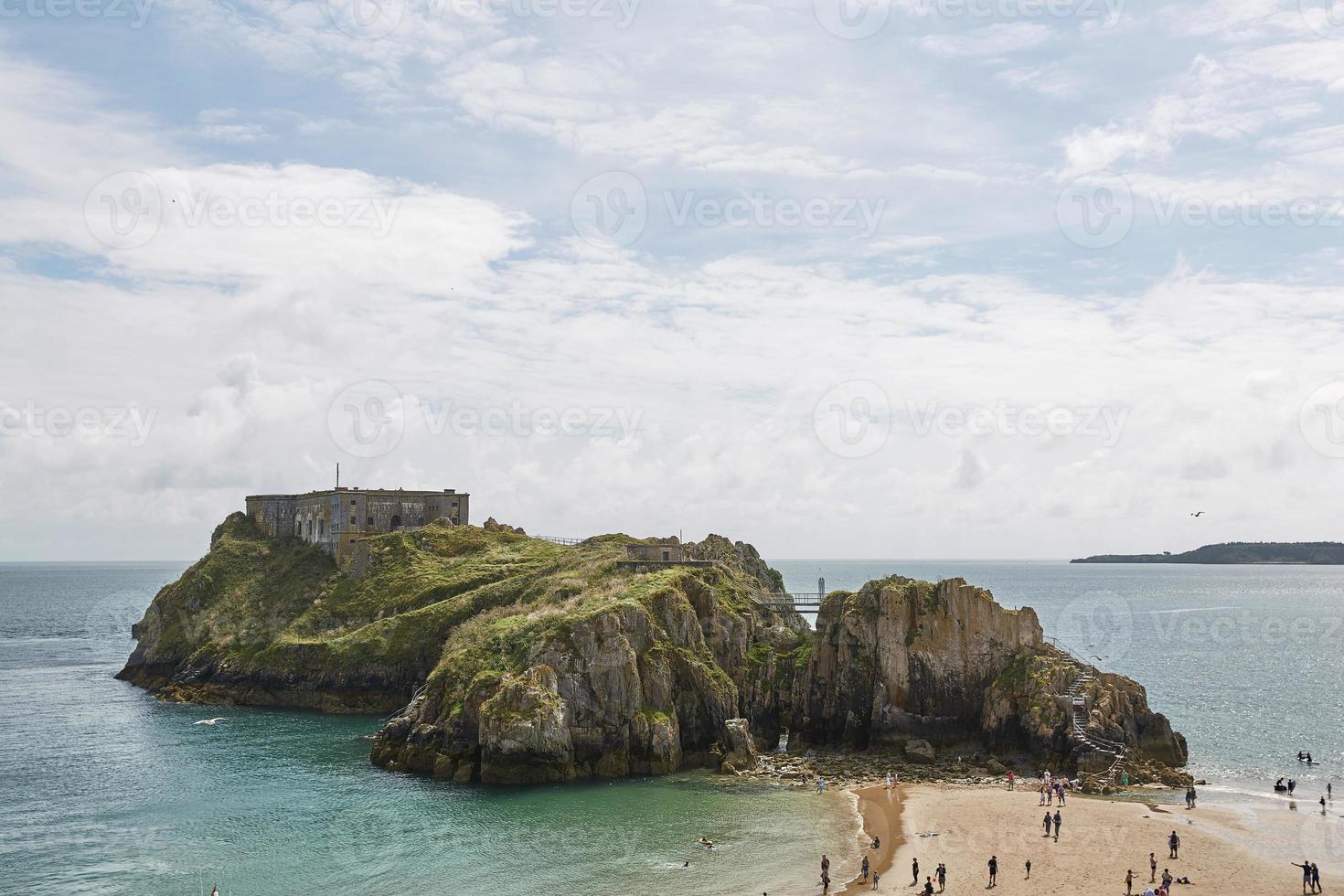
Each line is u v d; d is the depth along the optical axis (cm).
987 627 13050
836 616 13838
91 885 8512
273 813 10438
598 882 8438
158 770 12294
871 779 11706
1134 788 11306
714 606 13975
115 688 18812
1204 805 10619
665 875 8594
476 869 8775
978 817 10100
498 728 11475
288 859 9050
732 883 8394
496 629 13462
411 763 12125
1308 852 8969
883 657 13038
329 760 12756
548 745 11481
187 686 17562
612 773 11781
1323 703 18312
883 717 12938
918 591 13338
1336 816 10119
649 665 12400
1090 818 10038
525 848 9288
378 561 19300
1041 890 8150
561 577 16100
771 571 19012
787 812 10356
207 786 11506
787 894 8144
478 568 18475
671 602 13288
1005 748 12462
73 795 11250
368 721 15362
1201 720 16362
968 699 12938
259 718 15712
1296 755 13512
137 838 9700
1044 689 12350
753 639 14525
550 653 12175
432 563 19062
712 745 12412
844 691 13250
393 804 10719
